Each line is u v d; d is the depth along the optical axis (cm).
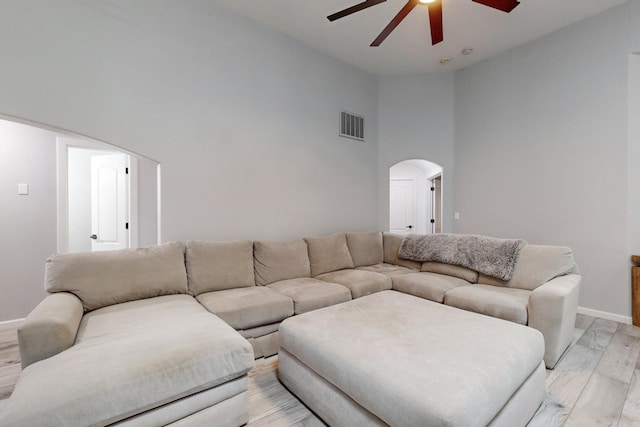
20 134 293
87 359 131
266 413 166
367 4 238
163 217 269
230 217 309
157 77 264
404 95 462
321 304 254
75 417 110
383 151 468
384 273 338
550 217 351
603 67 311
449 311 203
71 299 183
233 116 311
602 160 314
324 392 156
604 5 298
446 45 372
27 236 295
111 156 378
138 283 220
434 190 649
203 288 250
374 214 463
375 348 149
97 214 387
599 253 316
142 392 124
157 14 264
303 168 373
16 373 206
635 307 291
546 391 183
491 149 404
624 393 181
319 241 345
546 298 212
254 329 224
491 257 293
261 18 320
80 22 229
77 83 228
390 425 120
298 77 365
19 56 207
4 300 285
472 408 108
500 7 236
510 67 384
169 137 271
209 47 294
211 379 142
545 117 354
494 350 145
